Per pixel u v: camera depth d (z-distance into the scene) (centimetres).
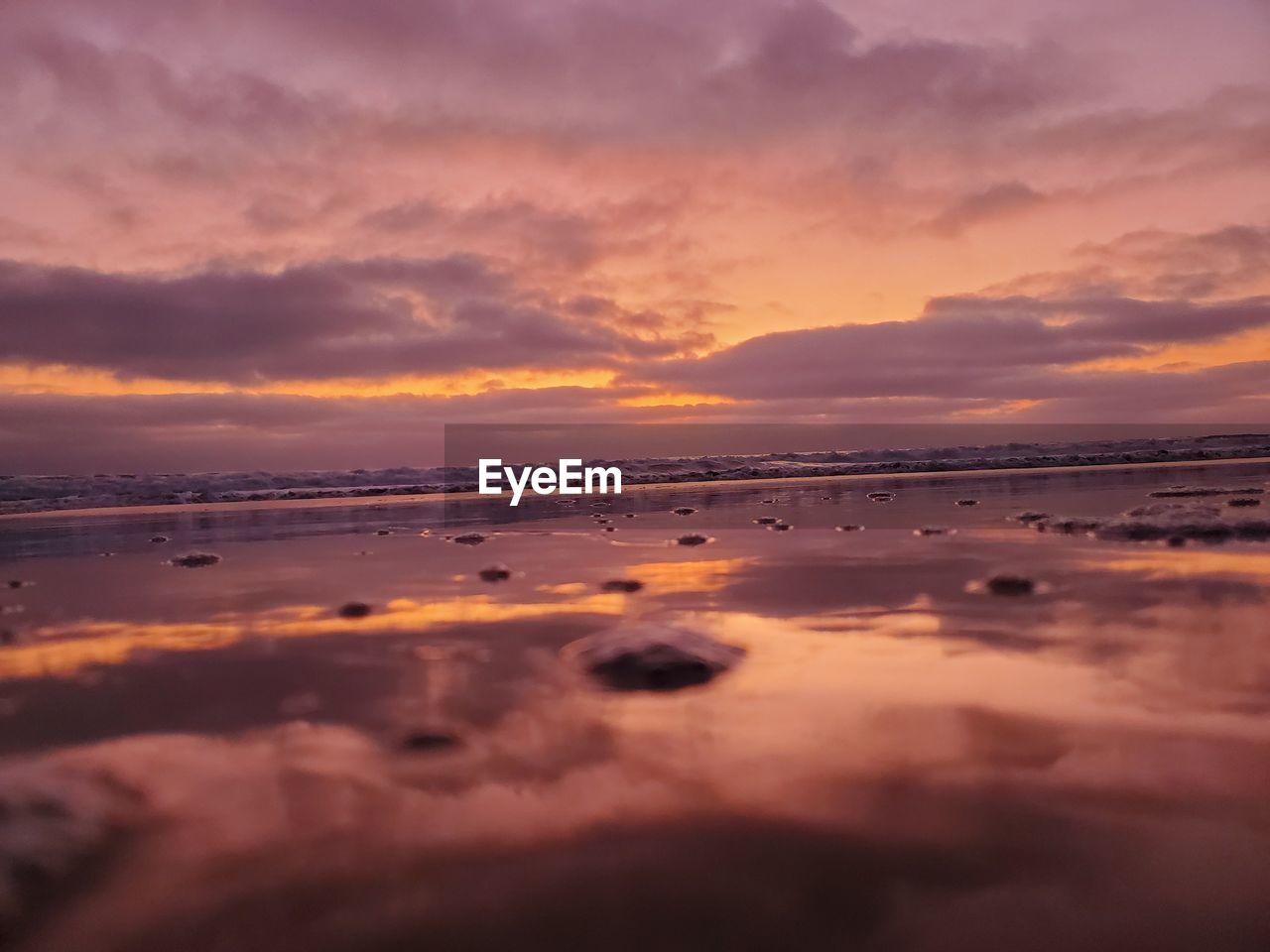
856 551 690
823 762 237
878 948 156
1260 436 3262
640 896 173
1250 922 160
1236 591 452
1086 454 3050
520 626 432
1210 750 237
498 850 192
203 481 2423
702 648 350
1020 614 419
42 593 579
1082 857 183
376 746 259
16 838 191
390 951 158
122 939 162
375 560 724
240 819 209
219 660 371
